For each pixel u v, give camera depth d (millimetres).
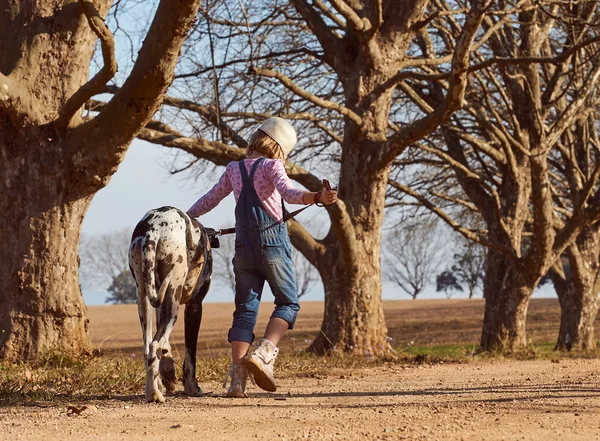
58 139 10102
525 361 14250
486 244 18125
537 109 16562
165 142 14516
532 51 17516
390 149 14578
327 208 14016
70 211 10273
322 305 65438
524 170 19062
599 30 17000
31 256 10133
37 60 10031
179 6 8531
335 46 15664
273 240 6281
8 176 10078
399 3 15414
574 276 21984
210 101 15836
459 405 6137
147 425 5055
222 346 29031
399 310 53406
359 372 11117
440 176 22484
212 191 6559
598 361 13602
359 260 14922
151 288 6125
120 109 9609
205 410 5844
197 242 6531
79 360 9898
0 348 9945
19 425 5098
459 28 16812
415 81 19109
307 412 5723
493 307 19031
